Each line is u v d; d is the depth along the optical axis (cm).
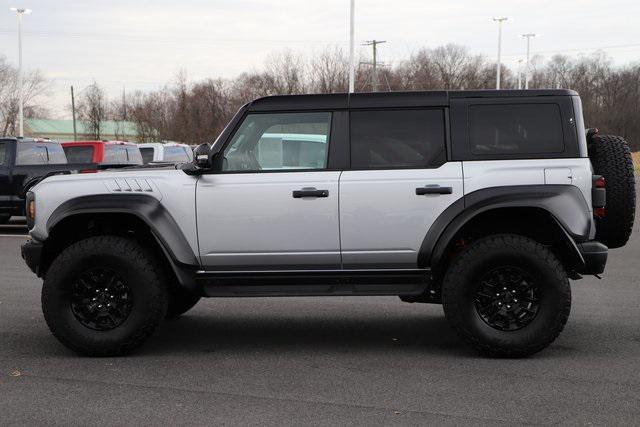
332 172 582
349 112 589
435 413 447
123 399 479
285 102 595
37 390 499
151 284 580
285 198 580
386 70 6838
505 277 564
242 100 6631
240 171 590
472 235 600
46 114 9806
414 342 630
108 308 588
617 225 590
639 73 9644
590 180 565
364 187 575
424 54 7800
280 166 591
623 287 889
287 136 591
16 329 690
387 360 571
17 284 928
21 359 582
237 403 469
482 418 438
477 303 568
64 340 581
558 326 556
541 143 574
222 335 664
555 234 564
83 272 580
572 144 572
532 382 509
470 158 576
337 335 660
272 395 485
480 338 562
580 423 430
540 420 435
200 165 577
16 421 439
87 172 618
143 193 589
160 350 609
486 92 584
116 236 596
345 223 577
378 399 474
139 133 7069
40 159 1561
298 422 433
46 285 581
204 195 585
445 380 515
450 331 671
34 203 597
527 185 564
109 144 1756
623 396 478
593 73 9850
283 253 585
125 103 7862
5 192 1501
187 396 484
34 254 604
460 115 580
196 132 6581
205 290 595
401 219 574
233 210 584
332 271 585
